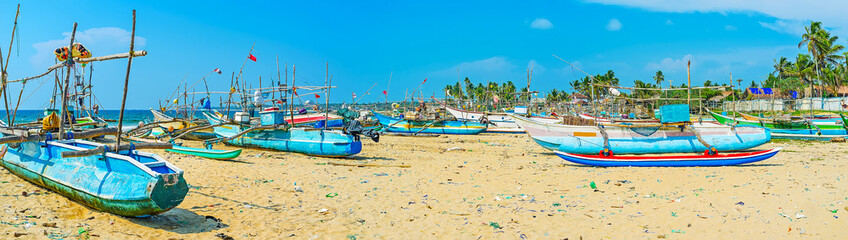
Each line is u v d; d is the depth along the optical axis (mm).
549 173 15516
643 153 19312
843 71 72688
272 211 10164
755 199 10570
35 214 8867
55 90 15039
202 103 33250
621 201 10992
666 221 9172
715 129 19484
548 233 8641
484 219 9688
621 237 8320
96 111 28828
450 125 37719
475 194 12211
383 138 33406
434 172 16109
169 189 8109
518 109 43844
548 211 10234
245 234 8445
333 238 8383
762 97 71312
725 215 9406
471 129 37219
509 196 11867
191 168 14992
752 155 16266
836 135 30203
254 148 22578
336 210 10406
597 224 9141
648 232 8555
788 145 26656
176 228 8539
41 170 10461
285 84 30594
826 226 8508
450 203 11180
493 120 44281
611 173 15008
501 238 8406
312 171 15828
